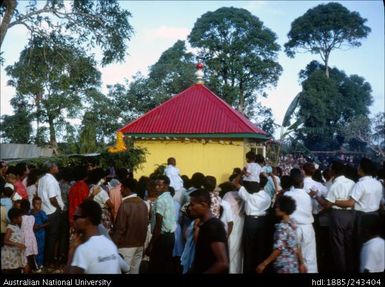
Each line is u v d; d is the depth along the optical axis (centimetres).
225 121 1689
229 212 739
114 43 1667
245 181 793
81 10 1661
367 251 493
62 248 972
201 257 488
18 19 1530
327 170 959
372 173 759
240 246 800
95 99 3194
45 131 2756
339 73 5128
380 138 4000
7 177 941
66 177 1004
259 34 3988
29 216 870
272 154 2881
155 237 725
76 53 1675
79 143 2395
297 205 736
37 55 1648
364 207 746
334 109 4584
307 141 4403
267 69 4019
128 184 724
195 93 1853
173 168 1162
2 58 1441
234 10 3984
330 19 4841
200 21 4041
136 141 1742
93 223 459
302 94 4466
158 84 3912
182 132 1683
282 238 576
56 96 2741
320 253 852
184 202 873
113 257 446
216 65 3947
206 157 1697
